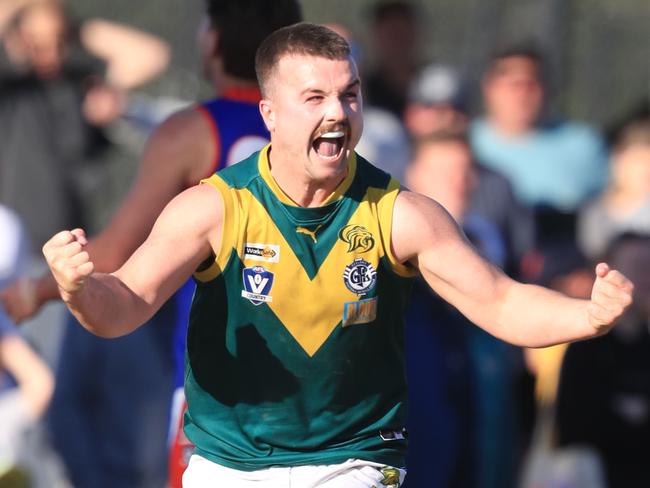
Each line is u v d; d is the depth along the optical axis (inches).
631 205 1088.8
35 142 1085.8
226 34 605.3
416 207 490.3
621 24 1378.0
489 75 1144.8
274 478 502.3
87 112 1111.6
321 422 500.4
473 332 828.6
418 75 1113.4
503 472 832.9
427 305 818.8
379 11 1104.8
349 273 485.4
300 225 484.7
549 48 1344.7
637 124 1104.8
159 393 859.4
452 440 810.8
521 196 1113.4
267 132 609.6
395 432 512.7
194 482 512.7
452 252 487.2
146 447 856.3
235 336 492.1
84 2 1274.6
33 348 883.4
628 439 828.0
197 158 601.6
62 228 1085.8
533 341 478.6
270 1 608.4
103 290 460.8
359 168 494.6
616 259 852.6
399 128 1050.1
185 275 483.2
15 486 823.1
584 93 1368.1
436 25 1360.7
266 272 484.4
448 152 896.3
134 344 856.9
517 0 1355.8
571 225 1107.9
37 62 1100.5
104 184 1151.6
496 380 832.3
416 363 811.4
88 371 854.5
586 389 832.9
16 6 1107.3
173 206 486.3
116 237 599.5
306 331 488.7
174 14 1263.5
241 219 483.8
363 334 492.1
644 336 831.1
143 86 1241.4
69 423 847.1
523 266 976.9
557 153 1125.7
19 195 1079.6
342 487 500.7
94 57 1157.7
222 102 607.5
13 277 869.8
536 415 867.4
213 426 508.4
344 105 469.4
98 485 847.1
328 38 474.6
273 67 474.6
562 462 842.2
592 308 460.8
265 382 495.5
